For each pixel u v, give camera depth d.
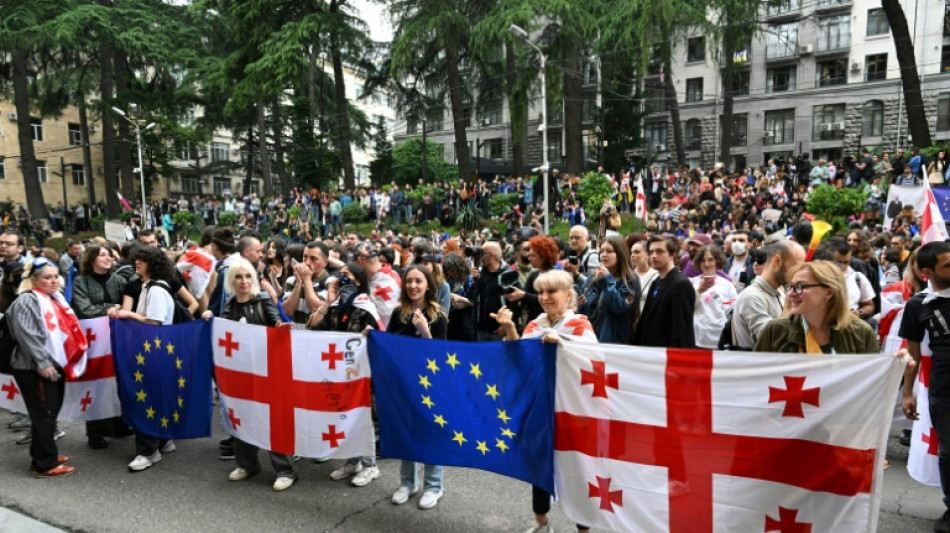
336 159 37.16
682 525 3.22
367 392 4.30
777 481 3.02
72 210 35.66
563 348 3.54
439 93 33.56
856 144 37.09
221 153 55.47
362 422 4.32
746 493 3.08
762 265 5.89
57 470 4.92
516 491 4.48
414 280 4.54
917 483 4.53
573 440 3.53
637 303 4.59
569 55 26.97
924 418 4.00
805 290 3.15
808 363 2.94
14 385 5.72
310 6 31.06
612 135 37.81
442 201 25.94
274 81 29.38
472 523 3.98
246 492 4.53
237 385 4.74
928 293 3.75
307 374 4.44
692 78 42.00
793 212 18.31
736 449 3.10
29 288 5.20
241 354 4.71
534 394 3.66
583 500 3.51
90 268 6.04
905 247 8.64
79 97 33.47
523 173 30.72
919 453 4.03
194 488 4.62
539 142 47.09
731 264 7.48
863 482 2.84
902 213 12.30
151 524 4.04
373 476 4.72
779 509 3.02
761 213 17.84
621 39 25.08
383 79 33.41
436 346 4.01
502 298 6.23
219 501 4.38
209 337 4.89
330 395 4.39
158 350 5.10
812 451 2.94
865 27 36.47
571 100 27.69
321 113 38.25
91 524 4.07
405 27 28.45
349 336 4.33
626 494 3.37
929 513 4.02
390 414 4.21
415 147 44.59
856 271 5.54
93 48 29.95
